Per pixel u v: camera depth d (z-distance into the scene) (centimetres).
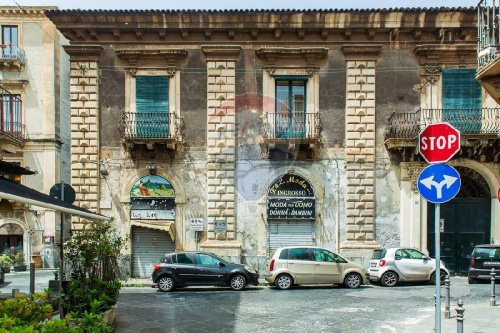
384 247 1966
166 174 2011
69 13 1975
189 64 2031
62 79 2908
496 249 1780
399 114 1992
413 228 1962
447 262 2044
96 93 2025
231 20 1981
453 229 2052
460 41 1995
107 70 2033
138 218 2005
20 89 2783
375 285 1794
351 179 1989
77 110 2025
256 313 1226
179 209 1998
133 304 1380
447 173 762
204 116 2023
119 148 2025
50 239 2742
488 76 1034
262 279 1955
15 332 466
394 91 2016
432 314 1185
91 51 2022
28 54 2802
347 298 1463
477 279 1811
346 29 1986
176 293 1614
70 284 999
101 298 991
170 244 2023
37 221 2753
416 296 1493
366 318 1152
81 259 1112
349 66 2016
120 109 2030
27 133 2773
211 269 1688
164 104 2025
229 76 2017
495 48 980
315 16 1969
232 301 1423
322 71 2020
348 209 1981
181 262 1698
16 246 2747
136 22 1991
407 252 1805
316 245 1973
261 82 2017
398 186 1995
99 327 712
